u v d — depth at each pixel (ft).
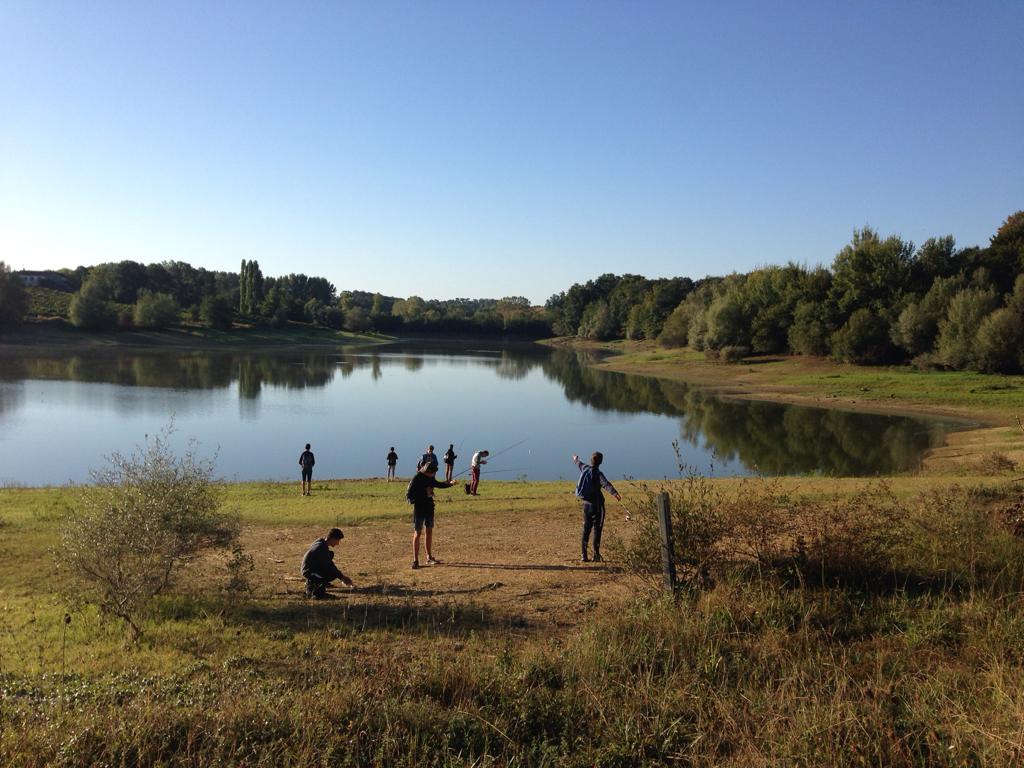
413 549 36.83
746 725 15.14
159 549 26.91
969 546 26.48
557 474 97.35
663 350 361.92
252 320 437.99
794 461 104.27
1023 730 13.85
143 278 490.49
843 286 247.29
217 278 633.61
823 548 24.95
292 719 15.62
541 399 190.08
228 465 99.50
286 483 78.43
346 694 16.83
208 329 382.01
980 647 18.66
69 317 329.31
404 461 105.60
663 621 20.63
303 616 25.59
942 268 238.89
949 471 82.48
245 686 18.02
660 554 24.67
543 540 39.73
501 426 141.49
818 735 14.47
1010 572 24.22
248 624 24.84
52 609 27.63
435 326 571.28
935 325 207.92
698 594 23.18
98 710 16.34
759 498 32.07
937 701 15.66
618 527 43.45
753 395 193.06
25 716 15.93
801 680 16.78
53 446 108.37
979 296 195.11
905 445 115.34
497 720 15.57
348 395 187.73
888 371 213.05
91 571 26.35
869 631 20.61
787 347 276.82
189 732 15.10
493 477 95.14
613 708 16.26
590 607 24.85
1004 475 67.82
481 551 36.94
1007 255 232.12
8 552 38.24
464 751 14.78
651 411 165.27
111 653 22.21
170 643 22.95
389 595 28.12
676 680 17.60
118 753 14.49
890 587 23.98
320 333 465.88
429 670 18.34
